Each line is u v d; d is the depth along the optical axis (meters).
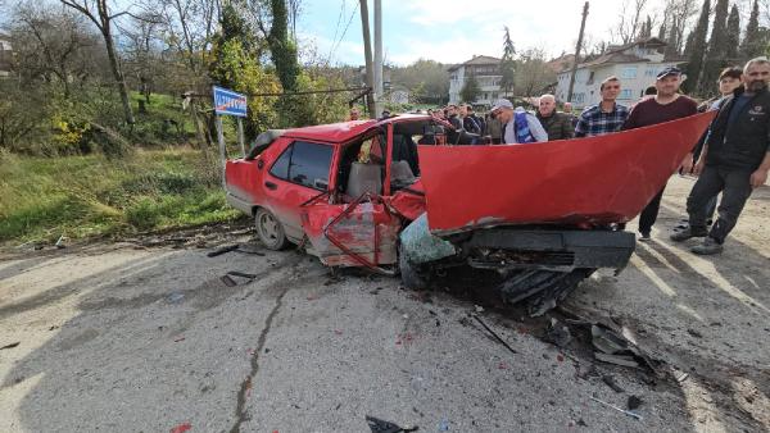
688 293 3.30
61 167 11.05
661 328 2.84
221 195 7.65
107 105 19.44
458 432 2.04
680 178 7.95
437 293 3.34
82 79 24.92
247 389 2.42
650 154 2.24
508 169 2.33
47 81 21.81
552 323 2.80
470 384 2.35
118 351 2.95
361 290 3.52
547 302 2.87
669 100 3.86
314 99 12.68
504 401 2.21
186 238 5.79
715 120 3.88
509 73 54.28
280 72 13.62
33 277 4.62
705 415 2.08
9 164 10.38
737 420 2.04
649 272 3.70
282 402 2.30
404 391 2.32
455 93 68.81
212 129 13.27
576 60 24.47
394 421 2.12
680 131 2.18
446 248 2.96
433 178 2.48
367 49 8.15
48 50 25.34
